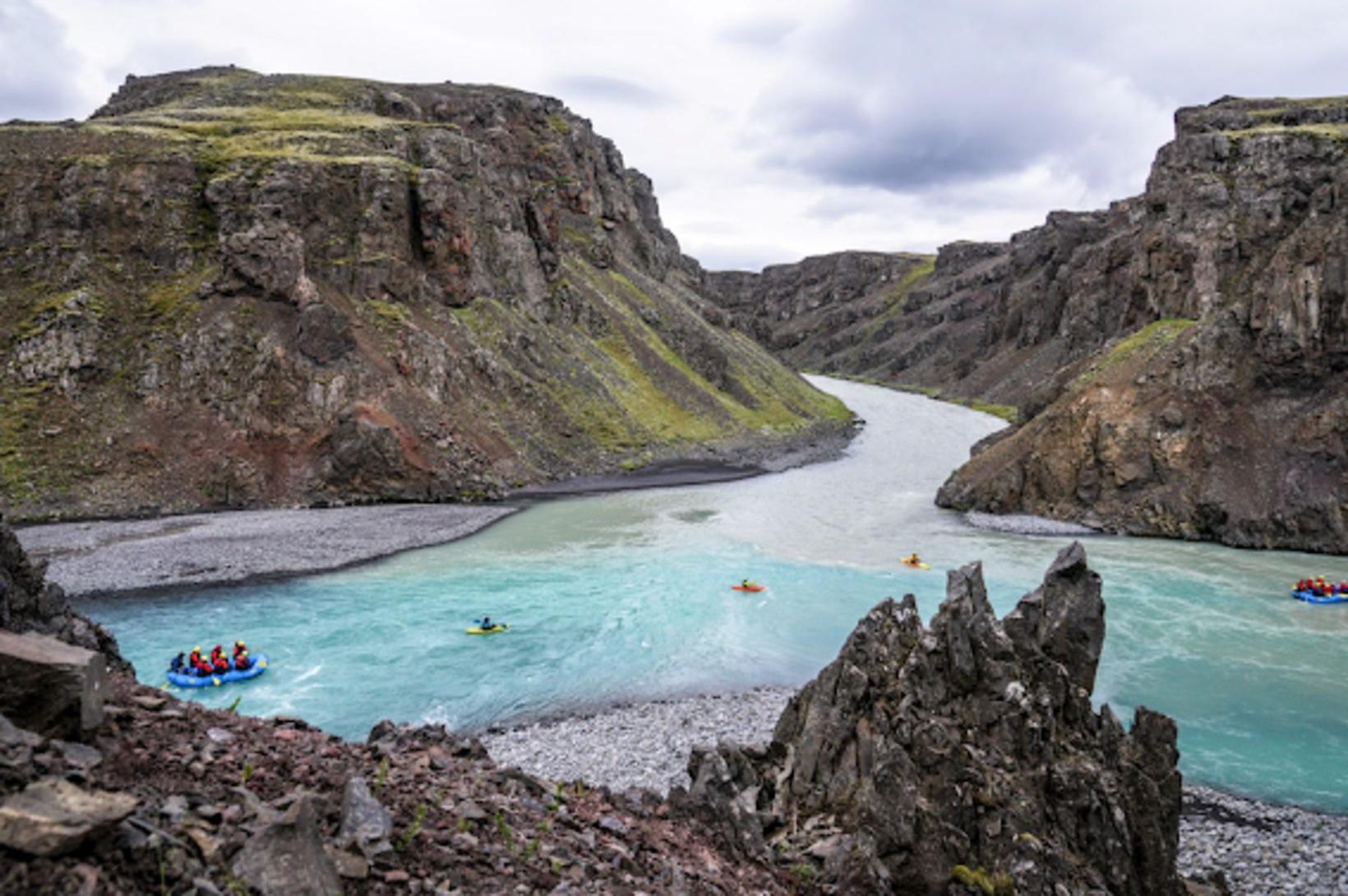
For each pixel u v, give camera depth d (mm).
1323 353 77438
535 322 123000
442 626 47594
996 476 88500
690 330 158250
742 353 180500
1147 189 127625
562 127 182625
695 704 37719
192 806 9508
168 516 72125
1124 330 118562
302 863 8812
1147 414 83438
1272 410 79188
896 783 17469
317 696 37656
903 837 16984
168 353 82875
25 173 88500
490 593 54000
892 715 20812
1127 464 82125
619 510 84875
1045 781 19750
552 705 37531
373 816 10625
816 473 115938
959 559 66062
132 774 9852
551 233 140125
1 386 76625
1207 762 32781
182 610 48969
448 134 124875
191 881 8102
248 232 88812
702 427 129375
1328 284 77375
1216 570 63688
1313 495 72750
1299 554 70375
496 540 69938
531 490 92750
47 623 17500
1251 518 73688
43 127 101625
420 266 108750
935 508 90562
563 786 15734
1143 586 58656
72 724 9820
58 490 71438
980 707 20969
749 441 131750
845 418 173750
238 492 77188
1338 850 26453
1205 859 26016
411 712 36312
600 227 178750
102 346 81562
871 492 100750
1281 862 25781
